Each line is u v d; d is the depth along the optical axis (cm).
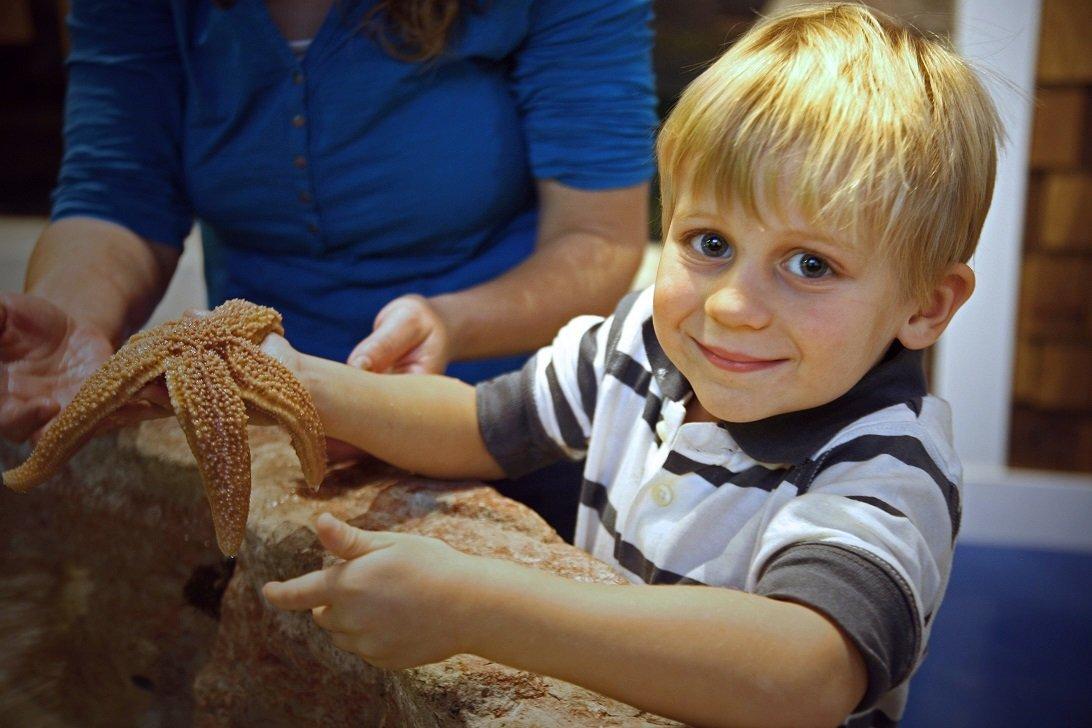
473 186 147
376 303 155
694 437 102
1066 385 293
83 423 98
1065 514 292
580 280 148
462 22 138
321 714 111
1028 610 253
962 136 90
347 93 140
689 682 79
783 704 78
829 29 96
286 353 111
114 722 137
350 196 146
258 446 128
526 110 152
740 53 96
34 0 376
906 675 84
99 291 144
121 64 155
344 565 83
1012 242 279
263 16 135
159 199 159
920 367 101
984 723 208
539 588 82
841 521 84
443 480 121
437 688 87
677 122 95
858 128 85
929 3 257
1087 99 269
